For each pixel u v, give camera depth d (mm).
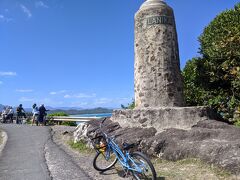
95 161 7883
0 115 28266
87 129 11258
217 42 13086
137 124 10133
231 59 12469
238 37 12242
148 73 10562
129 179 7082
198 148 7914
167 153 8438
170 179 6875
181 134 8930
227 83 13461
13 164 8938
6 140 13891
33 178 7414
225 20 13891
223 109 12984
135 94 11023
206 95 14000
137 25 11062
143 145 8961
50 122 23062
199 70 14031
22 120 25812
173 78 10594
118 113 10898
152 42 10641
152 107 10258
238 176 6527
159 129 9727
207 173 6938
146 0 11305
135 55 11117
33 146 11844
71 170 7996
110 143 7648
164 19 10758
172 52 10734
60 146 11758
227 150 7320
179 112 9719
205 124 9367
